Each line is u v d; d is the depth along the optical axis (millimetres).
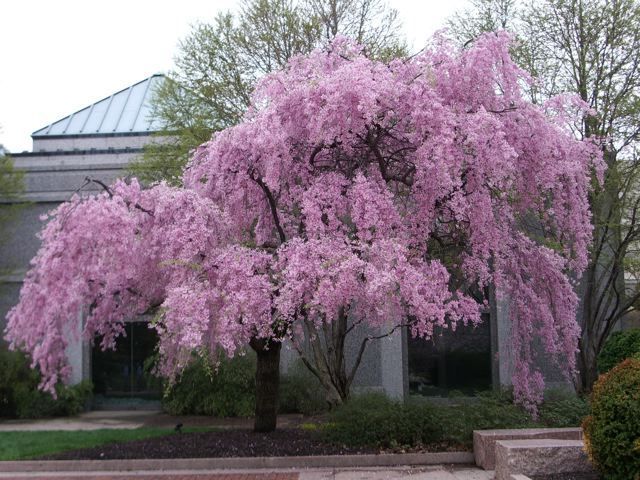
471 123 8102
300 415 14586
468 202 8586
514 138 8812
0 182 16141
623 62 13945
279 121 8625
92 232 8453
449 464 9250
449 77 8734
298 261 7820
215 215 8969
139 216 9133
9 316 8859
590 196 13539
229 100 14891
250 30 15008
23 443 11047
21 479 8883
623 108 13648
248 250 8609
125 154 17625
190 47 15094
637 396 6285
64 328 9711
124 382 17125
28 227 17125
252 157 8883
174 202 8797
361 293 7809
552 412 10672
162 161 14852
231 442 10211
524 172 9125
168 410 15641
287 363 16078
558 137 8992
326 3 15156
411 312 7980
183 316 7816
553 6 14164
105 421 14812
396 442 9641
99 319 9938
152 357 15664
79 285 8680
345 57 9492
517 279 10156
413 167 9023
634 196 14117
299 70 9469
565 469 7250
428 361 16328
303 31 14977
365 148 9094
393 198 9203
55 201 17234
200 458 9422
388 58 14086
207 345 9242
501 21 14914
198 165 10117
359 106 7844
